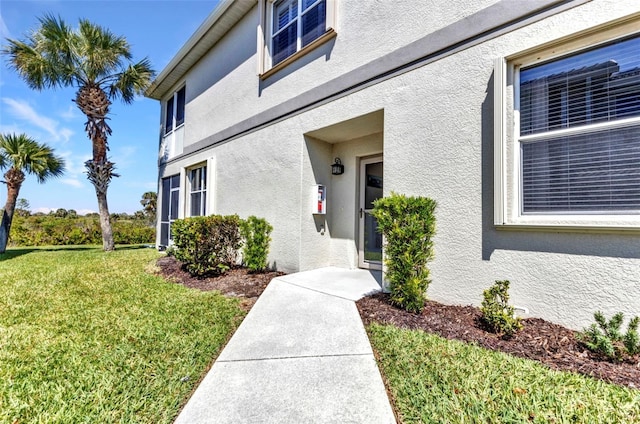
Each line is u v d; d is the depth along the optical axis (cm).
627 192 287
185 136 1089
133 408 214
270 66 727
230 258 709
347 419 199
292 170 645
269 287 503
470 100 383
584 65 312
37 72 1142
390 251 393
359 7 523
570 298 305
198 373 260
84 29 1132
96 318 400
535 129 339
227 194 847
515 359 260
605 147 299
